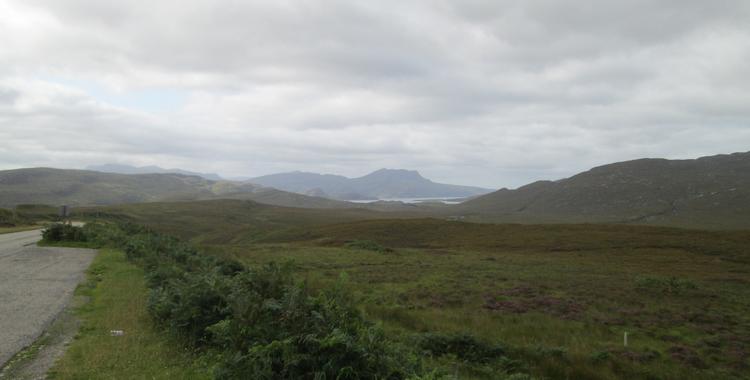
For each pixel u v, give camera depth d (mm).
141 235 31047
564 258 44188
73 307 11438
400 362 6793
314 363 6035
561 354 14469
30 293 13133
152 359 7746
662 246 51875
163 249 23516
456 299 21750
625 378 12969
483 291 23938
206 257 20188
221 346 8047
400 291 23406
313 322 6848
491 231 70188
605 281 28656
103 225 42656
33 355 7816
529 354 14375
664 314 19953
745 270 37938
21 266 18734
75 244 28359
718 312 20797
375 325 7566
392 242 65062
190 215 134875
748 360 14320
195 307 8664
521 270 33344
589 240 56750
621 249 50719
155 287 12945
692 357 14453
